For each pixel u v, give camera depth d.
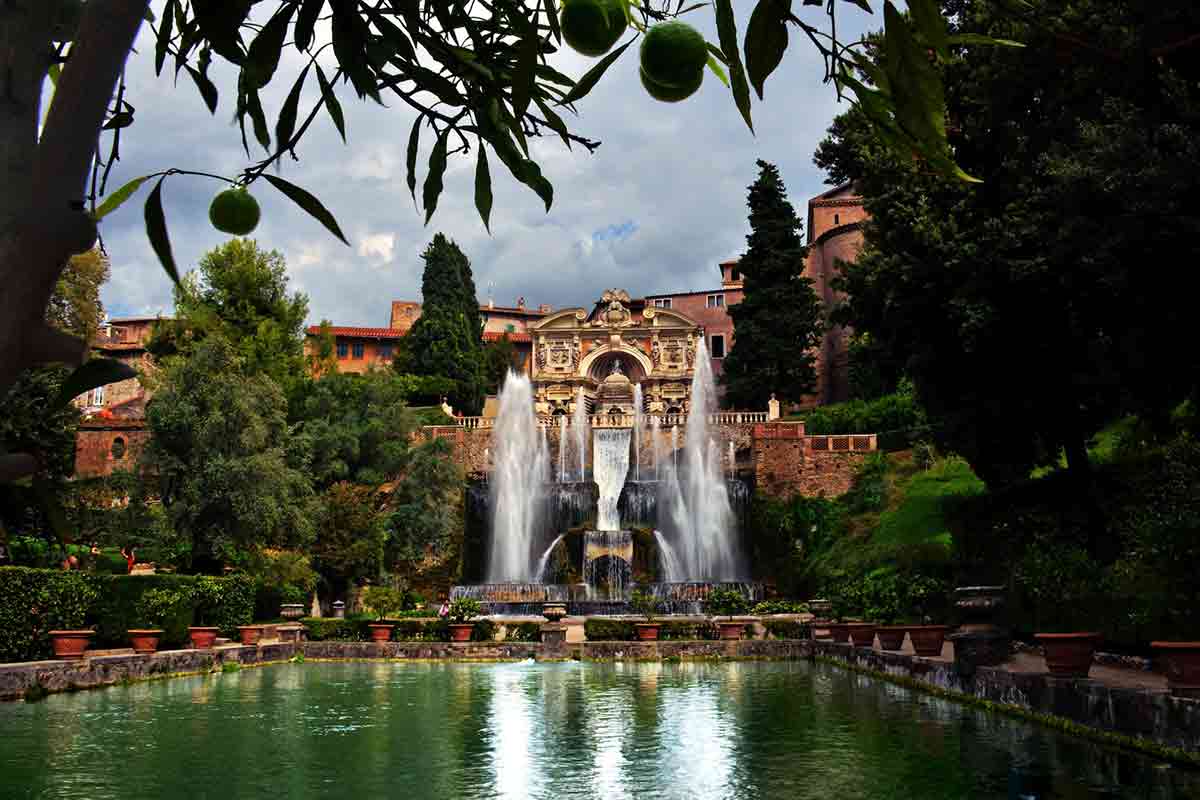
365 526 35.66
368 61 2.41
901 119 1.76
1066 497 20.95
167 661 18.61
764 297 55.78
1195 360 13.83
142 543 28.05
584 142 2.48
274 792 7.32
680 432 49.69
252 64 2.12
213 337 30.12
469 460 46.88
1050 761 7.89
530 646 24.17
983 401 21.34
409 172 2.50
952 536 25.45
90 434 42.31
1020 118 16.91
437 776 7.92
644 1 1.84
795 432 42.56
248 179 2.03
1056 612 14.20
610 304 65.56
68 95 1.36
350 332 71.69
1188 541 11.22
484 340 73.25
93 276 30.83
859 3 1.73
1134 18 8.56
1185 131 11.60
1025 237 17.95
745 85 1.76
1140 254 12.93
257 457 28.28
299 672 20.34
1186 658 7.63
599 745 9.52
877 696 13.75
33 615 16.88
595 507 43.53
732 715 11.74
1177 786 6.67
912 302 21.22
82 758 9.04
